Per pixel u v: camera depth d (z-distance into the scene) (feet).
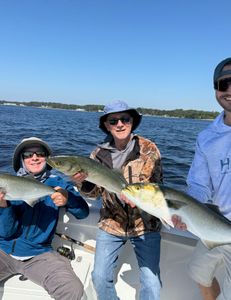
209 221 3.23
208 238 3.27
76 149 22.45
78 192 4.86
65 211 5.12
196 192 3.65
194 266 3.99
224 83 3.50
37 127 41.14
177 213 3.24
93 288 4.33
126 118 4.43
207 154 3.64
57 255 4.54
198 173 3.71
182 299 4.44
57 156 4.20
